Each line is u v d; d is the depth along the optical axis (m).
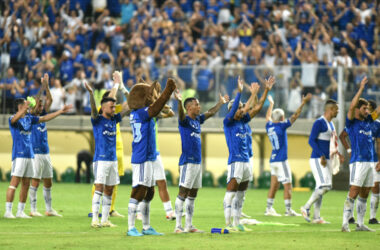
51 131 77.12
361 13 82.56
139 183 28.95
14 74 77.56
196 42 84.25
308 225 36.09
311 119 68.88
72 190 62.56
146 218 30.31
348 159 68.38
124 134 75.44
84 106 74.50
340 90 68.25
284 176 42.69
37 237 28.61
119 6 91.31
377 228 34.47
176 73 71.19
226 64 80.19
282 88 69.06
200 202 52.09
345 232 31.67
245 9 85.06
